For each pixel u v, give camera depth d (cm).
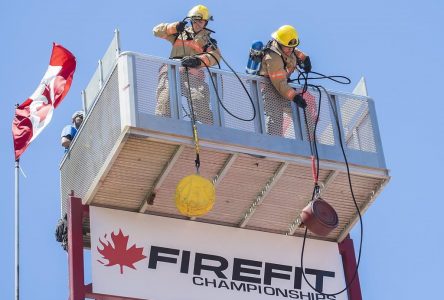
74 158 1872
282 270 1852
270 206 1847
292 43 1814
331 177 1819
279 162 1772
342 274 1889
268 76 1814
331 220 1739
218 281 1797
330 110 1841
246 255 1838
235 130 1748
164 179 1755
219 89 1767
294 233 1892
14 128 2164
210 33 1828
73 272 1717
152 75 1723
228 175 1778
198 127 1722
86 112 1905
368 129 1859
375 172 1833
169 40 1827
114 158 1705
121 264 1744
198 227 1828
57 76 2189
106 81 1762
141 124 1680
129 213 1794
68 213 1777
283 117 1802
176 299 1755
